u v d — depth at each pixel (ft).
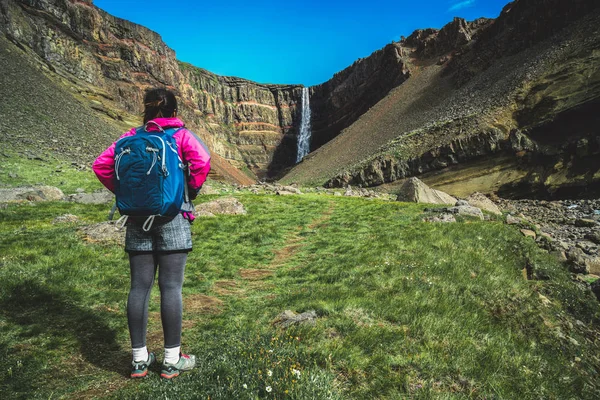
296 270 28.35
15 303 17.40
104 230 33.96
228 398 9.65
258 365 11.13
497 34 440.45
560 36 323.78
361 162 337.52
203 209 56.29
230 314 18.49
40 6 412.36
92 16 497.05
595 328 26.07
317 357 12.12
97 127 229.45
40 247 28.66
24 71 240.53
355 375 11.39
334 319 15.69
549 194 190.39
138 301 10.98
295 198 86.43
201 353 13.05
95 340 14.52
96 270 24.99
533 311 22.20
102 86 438.40
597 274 42.45
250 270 29.25
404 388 11.07
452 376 12.22
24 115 171.42
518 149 223.10
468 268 26.58
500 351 14.87
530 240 46.91
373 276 23.52
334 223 51.49
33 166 104.58
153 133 10.73
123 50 550.36
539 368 14.88
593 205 145.38
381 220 51.06
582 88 225.76
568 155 195.72
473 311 19.21
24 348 13.15
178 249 10.94
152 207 10.03
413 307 17.57
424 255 28.78
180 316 11.14
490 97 312.50
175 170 10.52
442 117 363.15
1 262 23.85
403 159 291.17
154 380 10.91
